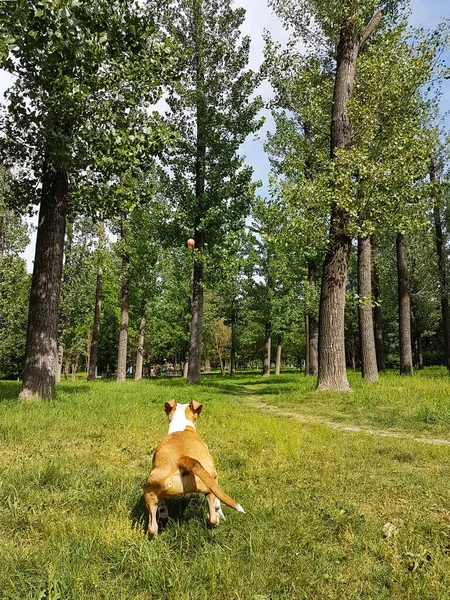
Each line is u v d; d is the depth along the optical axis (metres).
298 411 11.27
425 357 45.59
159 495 3.45
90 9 6.99
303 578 2.97
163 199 24.22
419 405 10.23
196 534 3.57
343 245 13.96
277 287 34.38
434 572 3.03
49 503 4.20
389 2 17.03
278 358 40.16
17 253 25.42
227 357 55.75
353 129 14.48
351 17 13.89
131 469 5.52
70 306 28.91
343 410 10.96
